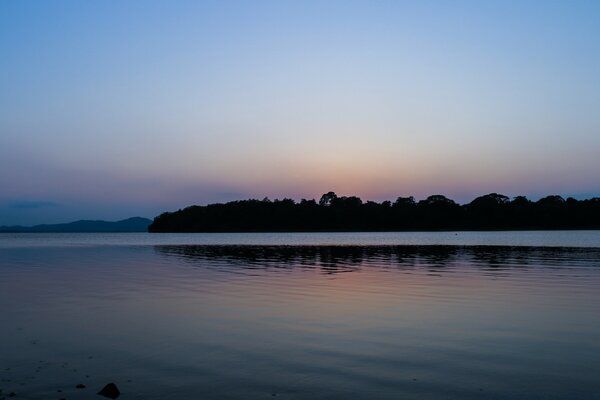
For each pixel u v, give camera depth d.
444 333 13.54
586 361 10.89
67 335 13.45
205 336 13.29
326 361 10.94
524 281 25.69
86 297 20.47
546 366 10.52
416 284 24.58
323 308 17.59
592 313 16.42
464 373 10.07
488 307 17.66
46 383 9.48
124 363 10.81
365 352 11.66
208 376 9.91
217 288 23.42
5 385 9.36
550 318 15.58
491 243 82.31
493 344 12.38
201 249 67.44
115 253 57.69
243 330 14.00
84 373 10.10
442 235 147.12
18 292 22.08
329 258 45.72
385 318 15.66
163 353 11.62
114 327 14.45
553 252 53.53
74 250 66.25
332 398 8.73
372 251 58.25
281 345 12.31
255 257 48.03
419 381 9.59
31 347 12.20
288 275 29.69
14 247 78.00
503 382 9.52
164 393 8.95
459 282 25.38
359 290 22.41
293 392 9.01
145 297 20.44
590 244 75.56
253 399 8.66
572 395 8.83
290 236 155.75
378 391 9.05
